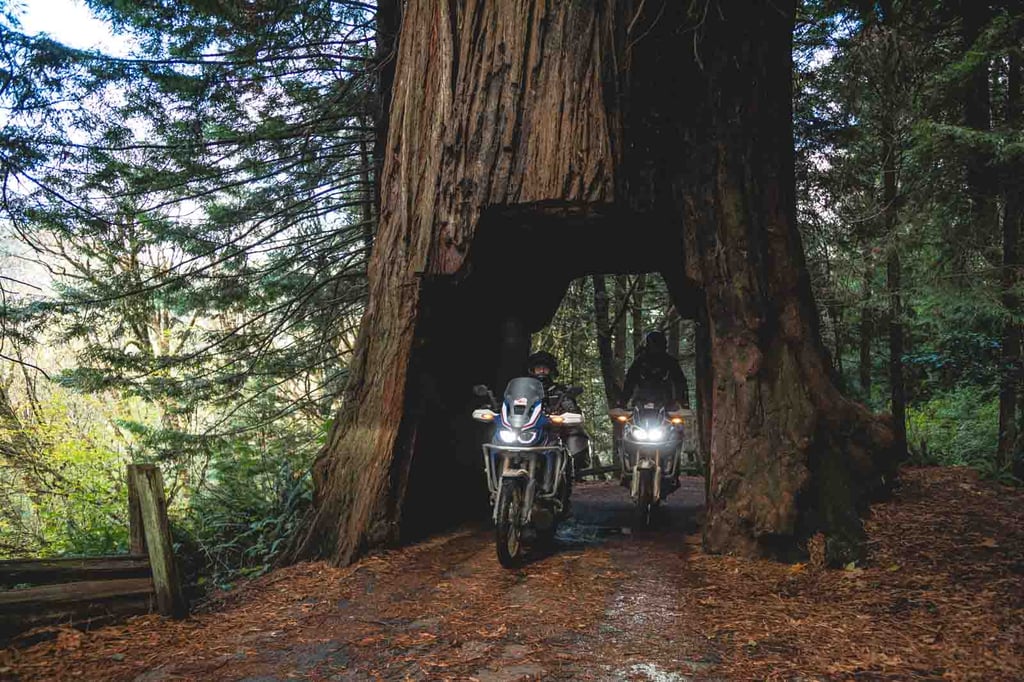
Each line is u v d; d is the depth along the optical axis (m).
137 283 10.76
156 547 4.98
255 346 11.60
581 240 8.26
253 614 5.11
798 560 5.90
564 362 20.70
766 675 3.73
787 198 7.34
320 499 7.08
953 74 8.85
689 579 5.69
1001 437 8.96
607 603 5.12
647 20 7.19
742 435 6.48
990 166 9.42
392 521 6.78
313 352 12.23
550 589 5.52
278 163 11.11
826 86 11.37
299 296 11.54
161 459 10.26
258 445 11.34
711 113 7.25
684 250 7.12
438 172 7.07
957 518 6.36
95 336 9.95
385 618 4.94
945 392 12.67
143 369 10.56
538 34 6.92
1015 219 9.37
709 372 7.75
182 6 9.20
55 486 11.30
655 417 8.00
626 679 3.75
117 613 4.83
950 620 4.40
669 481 8.19
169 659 4.22
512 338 8.95
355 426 7.14
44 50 7.65
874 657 3.91
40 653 4.26
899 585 5.12
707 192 7.10
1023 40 8.33
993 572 5.15
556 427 6.93
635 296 18.11
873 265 11.02
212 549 7.21
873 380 14.41
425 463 7.53
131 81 8.90
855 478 6.62
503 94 6.96
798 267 7.14
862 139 11.37
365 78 10.95
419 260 7.04
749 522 6.16
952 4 8.61
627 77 7.01
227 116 10.77
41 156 7.87
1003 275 9.43
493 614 4.94
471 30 7.08
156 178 10.08
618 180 6.86
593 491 12.17
